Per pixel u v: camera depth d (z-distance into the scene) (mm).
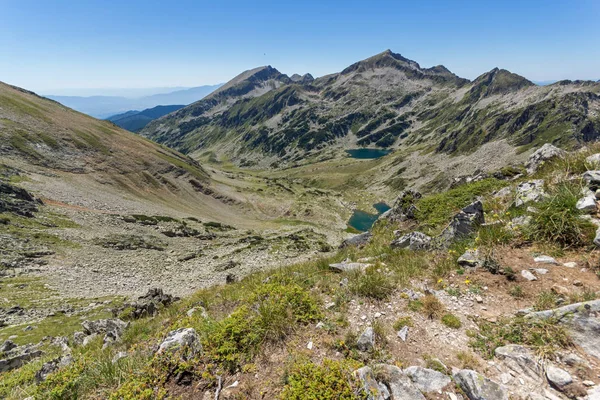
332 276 9211
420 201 14906
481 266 7785
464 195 13758
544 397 4449
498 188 13406
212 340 6141
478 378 4695
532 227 8227
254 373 5465
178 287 39875
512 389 4684
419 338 6004
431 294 7293
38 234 44031
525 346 5293
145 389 5238
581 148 12344
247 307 7211
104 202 74750
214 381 5348
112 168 100812
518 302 6434
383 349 5773
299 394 4602
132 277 40656
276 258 57562
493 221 9617
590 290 6027
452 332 6047
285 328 6387
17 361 13945
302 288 8070
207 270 48312
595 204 7797
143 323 12211
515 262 7562
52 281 33125
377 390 4641
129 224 64438
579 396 4309
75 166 91562
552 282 6637
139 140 137375
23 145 85875
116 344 10328
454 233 9516
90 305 28188
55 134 99875
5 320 22469
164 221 73375
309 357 5625
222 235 76312
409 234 10875
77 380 6305
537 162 15023
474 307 6621
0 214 44562
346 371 4949
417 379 4992
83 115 149500
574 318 5371
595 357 4828
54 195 66250
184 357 5727
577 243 7410
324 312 7082
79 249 44531
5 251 36031
